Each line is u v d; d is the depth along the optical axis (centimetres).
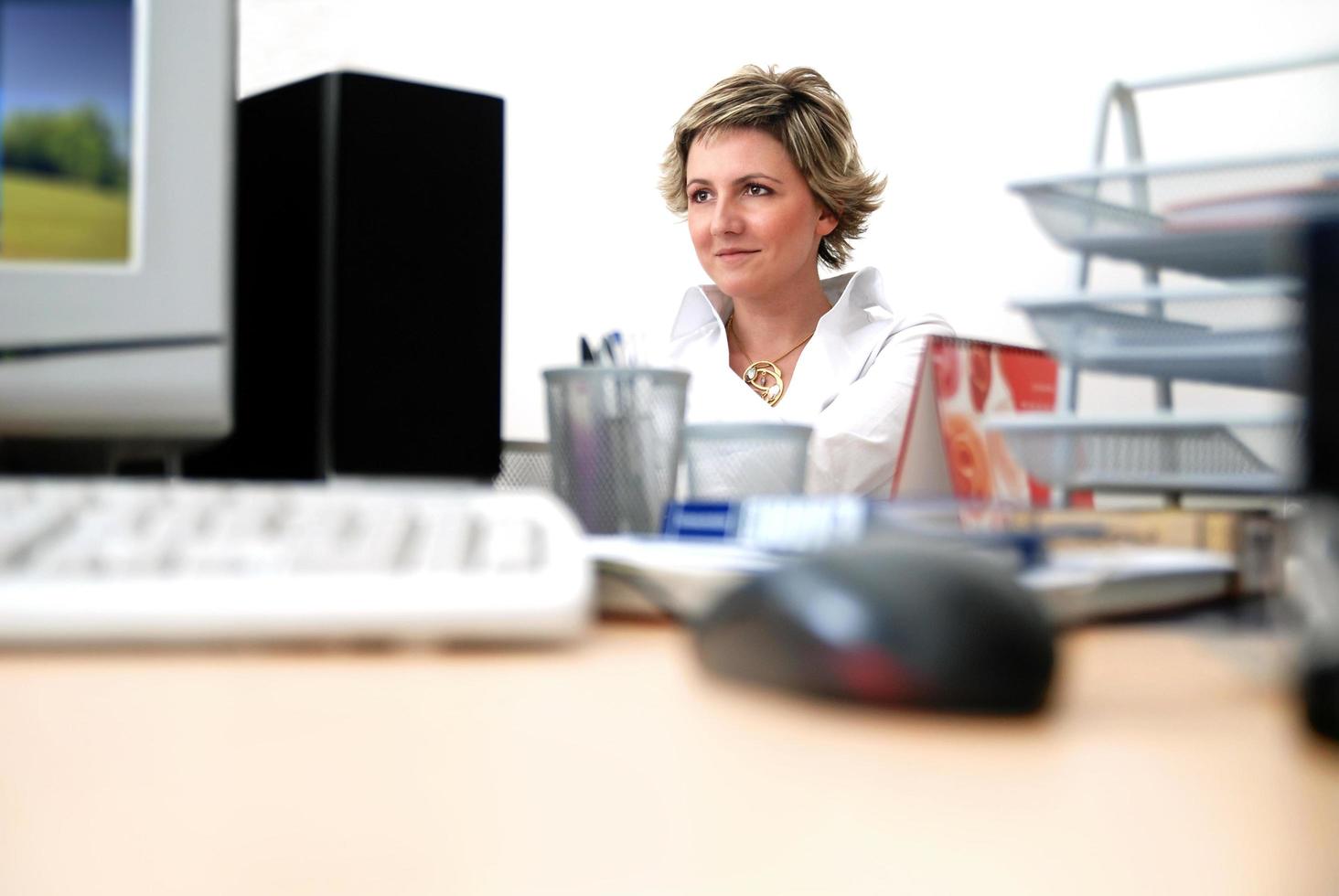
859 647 28
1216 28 168
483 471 85
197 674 34
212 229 62
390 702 29
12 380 60
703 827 19
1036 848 18
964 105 190
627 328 223
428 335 83
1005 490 68
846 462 106
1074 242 76
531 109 238
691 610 43
